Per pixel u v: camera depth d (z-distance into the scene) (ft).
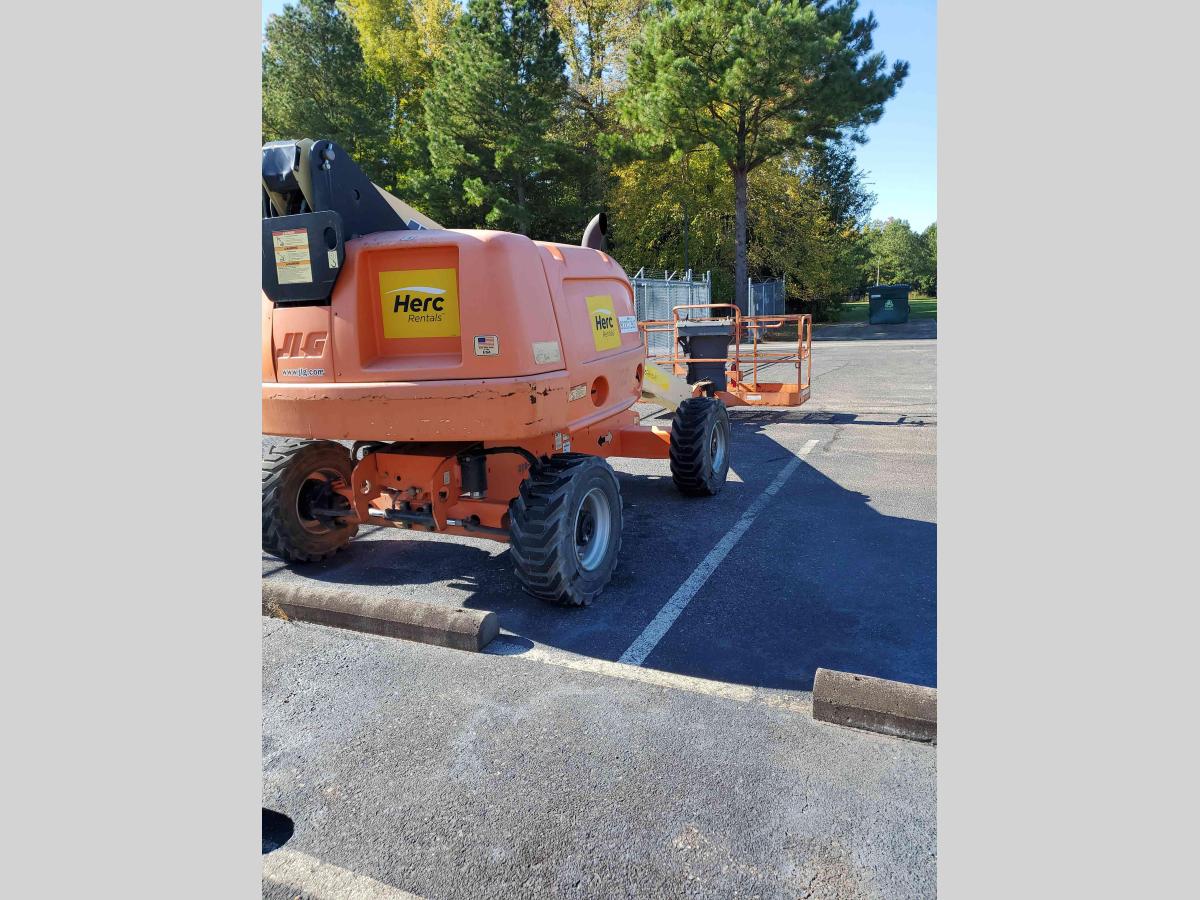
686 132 88.12
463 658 12.73
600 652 12.95
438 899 7.70
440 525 15.05
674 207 118.52
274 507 16.39
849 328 120.57
